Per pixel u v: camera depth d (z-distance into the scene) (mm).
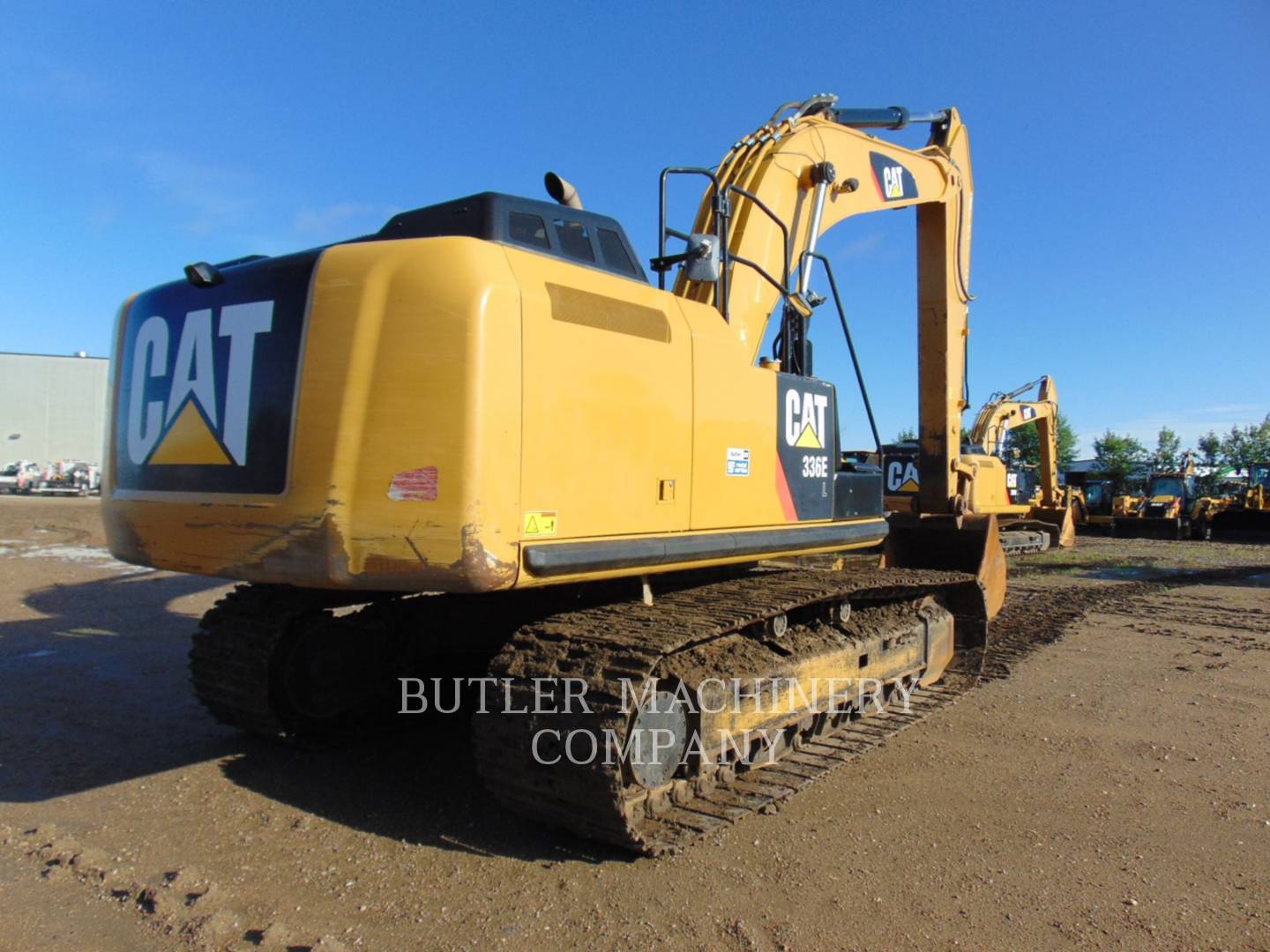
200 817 4234
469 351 3357
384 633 5617
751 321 5781
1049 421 21812
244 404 3803
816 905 3451
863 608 5988
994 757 5332
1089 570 15859
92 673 7082
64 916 3270
